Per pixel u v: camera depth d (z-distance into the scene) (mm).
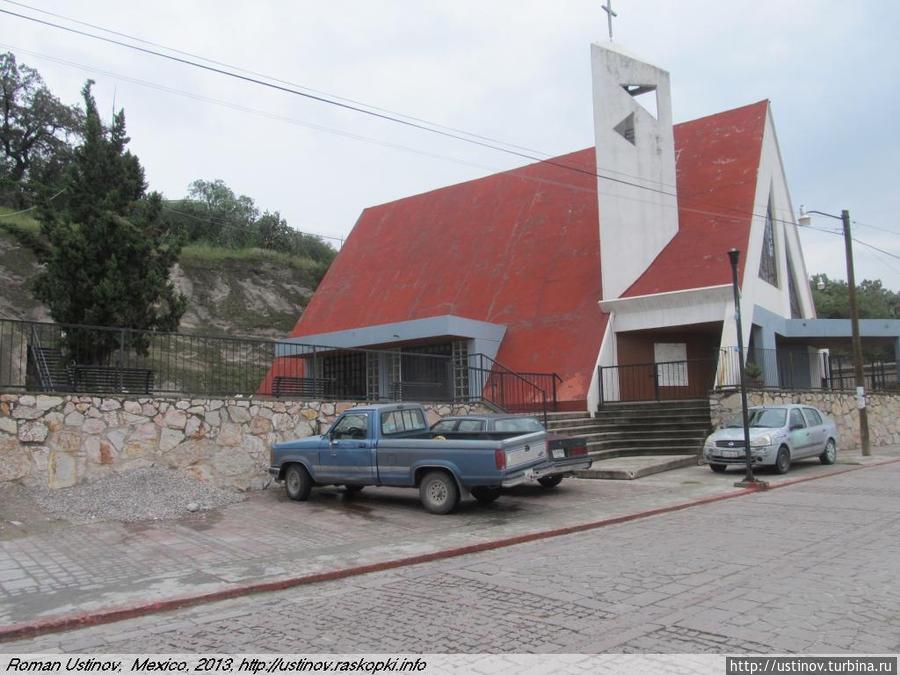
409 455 11367
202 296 40125
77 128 50344
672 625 5383
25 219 34844
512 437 12258
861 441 22703
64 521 10117
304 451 12500
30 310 30562
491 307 25297
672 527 9930
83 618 6055
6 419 10664
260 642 5422
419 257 30469
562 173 29516
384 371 20844
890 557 7500
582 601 6156
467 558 8438
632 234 22625
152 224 16672
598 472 15383
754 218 22734
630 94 24891
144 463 12016
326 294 31844
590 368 20953
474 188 32594
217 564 8008
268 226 53781
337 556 8367
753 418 17297
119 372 12336
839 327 25906
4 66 47938
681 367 23250
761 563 7375
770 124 26234
